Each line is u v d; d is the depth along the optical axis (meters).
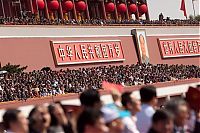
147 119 30.73
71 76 153.00
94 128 22.09
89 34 187.12
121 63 195.25
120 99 33.66
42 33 170.62
